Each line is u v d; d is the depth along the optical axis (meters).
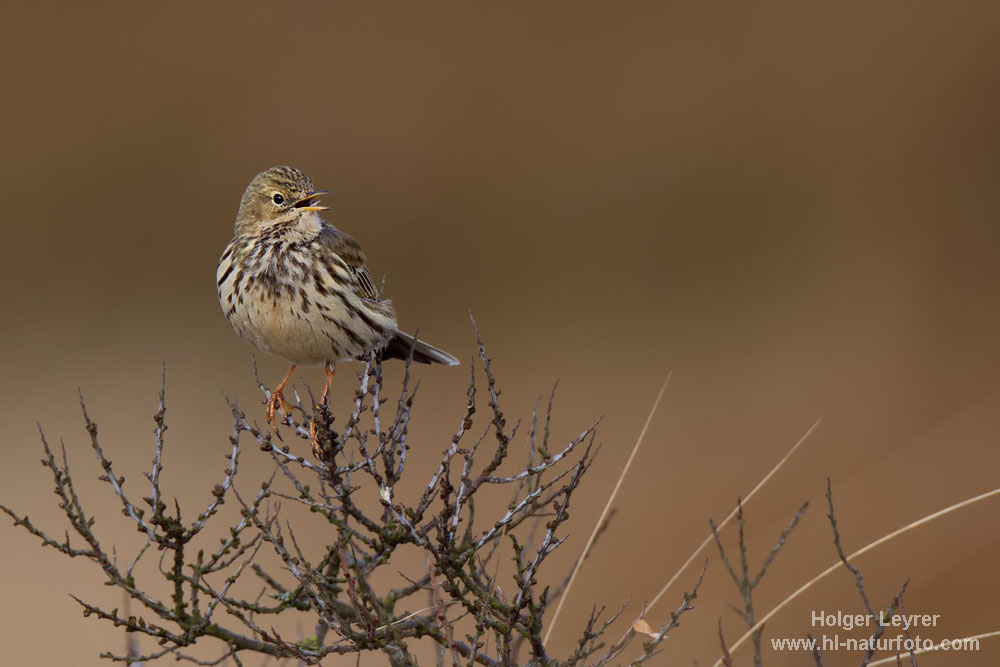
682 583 11.06
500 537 5.98
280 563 11.30
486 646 6.29
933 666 7.90
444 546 5.70
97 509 13.59
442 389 17.44
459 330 20.14
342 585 6.49
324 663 9.37
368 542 5.81
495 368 18.50
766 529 12.55
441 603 5.60
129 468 14.54
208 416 16.08
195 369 17.62
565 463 14.11
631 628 6.07
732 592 10.73
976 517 12.14
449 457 5.71
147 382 17.17
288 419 5.93
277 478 13.98
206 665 5.72
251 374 17.44
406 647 5.73
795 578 11.09
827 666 8.04
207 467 14.51
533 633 5.80
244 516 5.82
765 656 8.39
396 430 5.92
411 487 13.55
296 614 10.23
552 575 11.93
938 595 10.81
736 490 13.91
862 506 12.84
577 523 13.36
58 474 5.54
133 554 12.22
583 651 6.03
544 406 17.08
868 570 11.28
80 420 16.00
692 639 9.49
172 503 13.50
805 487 13.86
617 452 15.39
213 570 5.79
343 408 15.21
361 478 13.55
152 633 5.71
